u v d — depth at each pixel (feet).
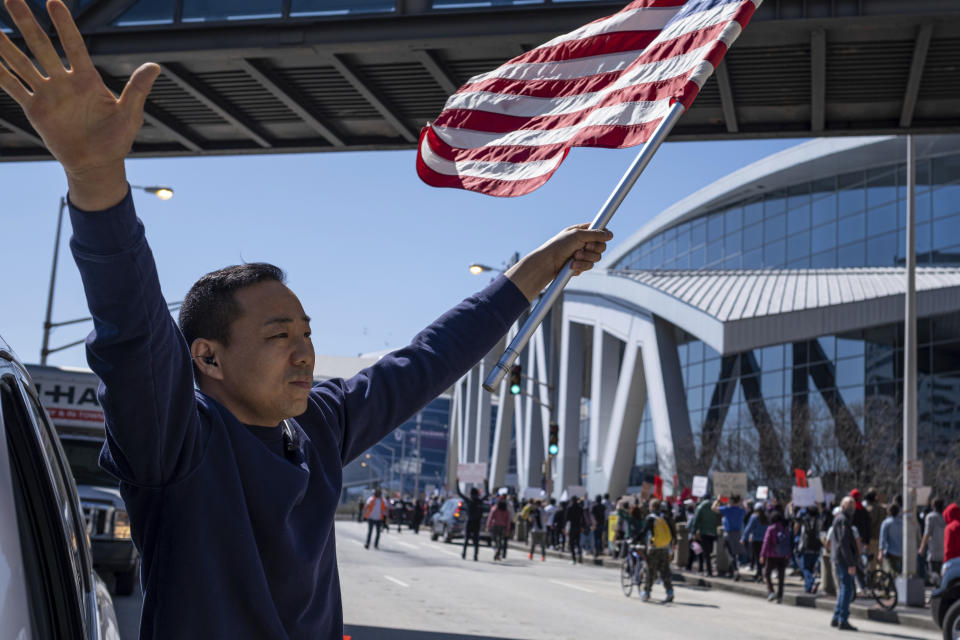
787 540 69.00
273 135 50.21
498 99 13.58
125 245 5.80
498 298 9.34
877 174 184.65
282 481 6.91
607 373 236.22
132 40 41.93
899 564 66.13
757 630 48.83
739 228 217.97
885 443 143.64
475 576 76.84
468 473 179.42
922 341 157.69
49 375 51.37
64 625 6.69
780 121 46.65
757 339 175.01
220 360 7.19
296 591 6.90
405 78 43.34
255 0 41.32
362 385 8.30
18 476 6.52
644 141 12.53
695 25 12.75
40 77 5.43
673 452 192.34
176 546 6.45
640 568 64.08
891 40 38.50
